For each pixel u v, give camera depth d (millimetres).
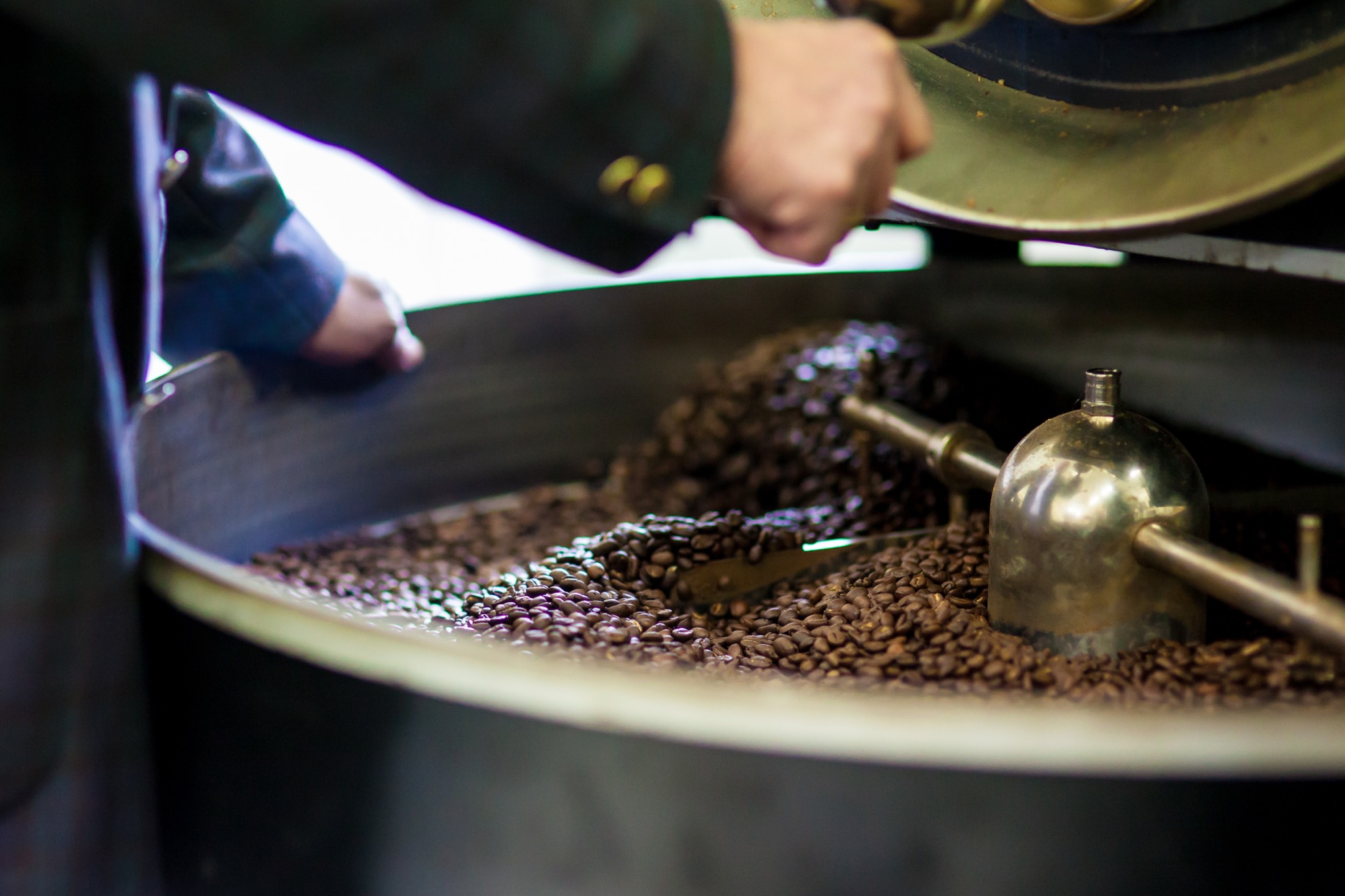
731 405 1806
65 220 875
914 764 792
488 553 1586
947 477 1286
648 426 1907
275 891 921
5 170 854
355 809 879
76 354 880
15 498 865
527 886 855
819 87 874
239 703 897
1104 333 1802
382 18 811
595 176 867
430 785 857
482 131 847
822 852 817
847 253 4125
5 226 855
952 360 1788
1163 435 1055
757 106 873
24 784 878
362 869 887
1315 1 976
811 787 809
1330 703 965
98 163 888
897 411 1339
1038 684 1016
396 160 865
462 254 4523
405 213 4621
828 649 1075
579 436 1854
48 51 861
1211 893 810
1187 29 1033
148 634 935
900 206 1103
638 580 1229
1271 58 1001
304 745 883
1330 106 939
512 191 872
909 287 1958
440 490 1731
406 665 832
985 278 1894
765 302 1969
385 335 1492
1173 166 1002
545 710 811
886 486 1515
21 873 886
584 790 833
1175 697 989
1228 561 968
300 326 1416
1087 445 1044
